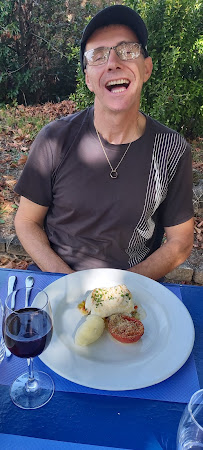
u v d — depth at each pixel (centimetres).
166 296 130
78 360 107
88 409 96
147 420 94
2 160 402
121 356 110
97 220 168
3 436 88
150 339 116
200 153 426
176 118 411
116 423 93
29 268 185
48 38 605
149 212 169
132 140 165
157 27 391
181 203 176
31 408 95
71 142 168
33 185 174
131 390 101
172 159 167
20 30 592
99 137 165
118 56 154
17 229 180
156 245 193
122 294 122
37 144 171
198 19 390
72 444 87
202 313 128
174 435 91
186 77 416
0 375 104
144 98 400
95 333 112
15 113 541
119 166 164
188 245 179
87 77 168
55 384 102
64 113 552
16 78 604
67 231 174
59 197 171
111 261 175
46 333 97
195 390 102
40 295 113
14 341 92
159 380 101
